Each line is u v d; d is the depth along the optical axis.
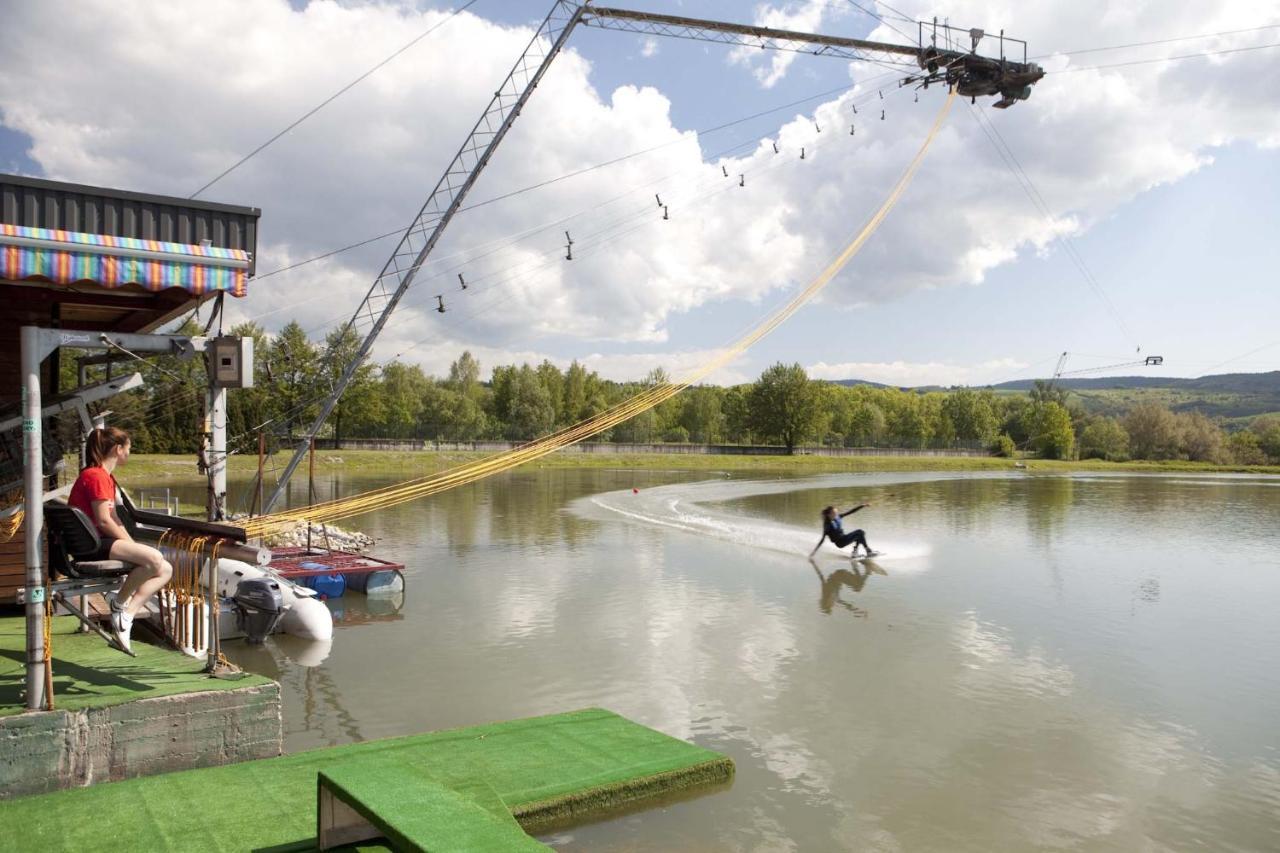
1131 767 10.59
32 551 7.35
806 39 30.84
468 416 113.94
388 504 25.20
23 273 7.84
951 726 11.88
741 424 142.25
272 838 6.65
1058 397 159.75
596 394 131.25
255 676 8.59
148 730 7.81
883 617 18.70
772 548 29.16
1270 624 18.44
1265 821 9.19
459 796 6.24
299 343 65.25
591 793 8.34
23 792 7.29
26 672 7.77
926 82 32.31
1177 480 87.06
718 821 8.59
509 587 21.83
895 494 58.56
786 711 12.40
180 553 9.72
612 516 39.59
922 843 8.46
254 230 9.84
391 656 15.16
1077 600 20.95
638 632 17.08
